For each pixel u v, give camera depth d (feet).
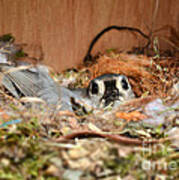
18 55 9.73
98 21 11.28
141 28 11.81
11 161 5.29
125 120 7.39
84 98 9.24
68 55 11.18
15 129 6.07
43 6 10.30
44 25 10.46
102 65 11.27
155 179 5.23
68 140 6.11
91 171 5.24
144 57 11.37
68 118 7.14
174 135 6.64
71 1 10.66
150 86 9.91
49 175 5.12
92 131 6.34
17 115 6.54
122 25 11.60
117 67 11.12
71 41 11.09
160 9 11.75
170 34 12.00
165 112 7.57
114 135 6.24
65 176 5.10
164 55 11.86
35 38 10.41
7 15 9.89
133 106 8.01
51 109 7.29
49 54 10.77
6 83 7.95
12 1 9.84
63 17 10.71
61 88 8.44
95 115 7.43
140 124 7.28
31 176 5.08
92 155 5.56
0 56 9.26
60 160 5.41
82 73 11.14
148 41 11.98
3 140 5.81
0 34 9.96
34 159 5.37
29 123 6.38
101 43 11.58
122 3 11.35
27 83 8.09
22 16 10.09
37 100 6.74
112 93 9.10
